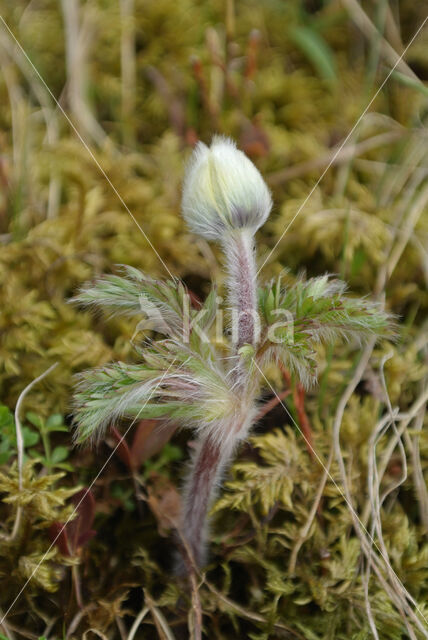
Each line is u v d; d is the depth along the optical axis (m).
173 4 0.56
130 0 0.56
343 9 0.56
